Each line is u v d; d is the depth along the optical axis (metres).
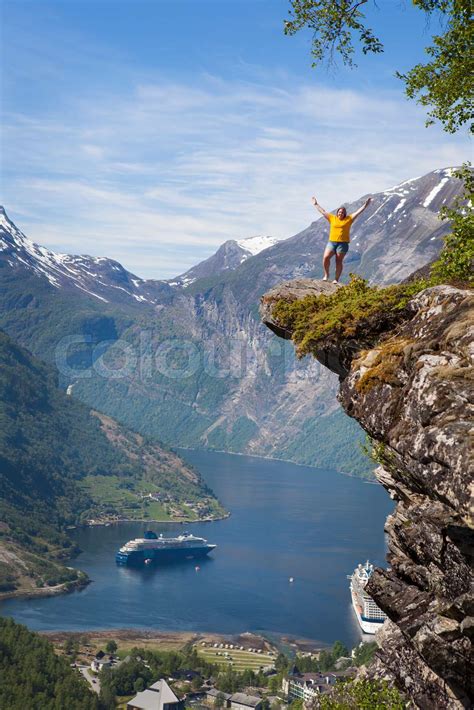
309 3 19.70
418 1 18.94
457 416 13.27
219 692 131.62
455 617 14.44
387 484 19.08
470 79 18.91
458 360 14.35
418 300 18.25
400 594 16.38
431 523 14.27
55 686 128.38
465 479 12.27
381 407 15.58
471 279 17.59
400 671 17.36
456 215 18.66
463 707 15.21
